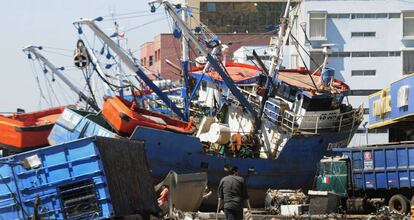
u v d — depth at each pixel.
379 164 35.16
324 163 36.41
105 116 36.41
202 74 43.97
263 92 41.81
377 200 34.81
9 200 22.30
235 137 40.31
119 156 23.20
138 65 43.44
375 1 77.00
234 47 88.50
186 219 27.77
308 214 33.25
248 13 92.38
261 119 41.53
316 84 43.88
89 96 42.25
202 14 91.50
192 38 40.41
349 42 76.88
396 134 47.72
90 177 21.94
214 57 41.50
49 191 22.06
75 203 21.97
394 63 76.88
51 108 39.91
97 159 21.92
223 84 43.84
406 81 41.53
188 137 37.12
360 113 44.94
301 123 41.28
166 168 36.41
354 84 76.81
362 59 76.88
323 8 76.44
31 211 22.19
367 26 76.94
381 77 76.81
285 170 40.47
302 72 48.41
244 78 44.06
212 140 39.44
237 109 42.97
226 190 20.38
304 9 76.31
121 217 22.47
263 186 39.84
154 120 37.28
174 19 39.84
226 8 92.00
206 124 40.47
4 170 22.39
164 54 88.88
